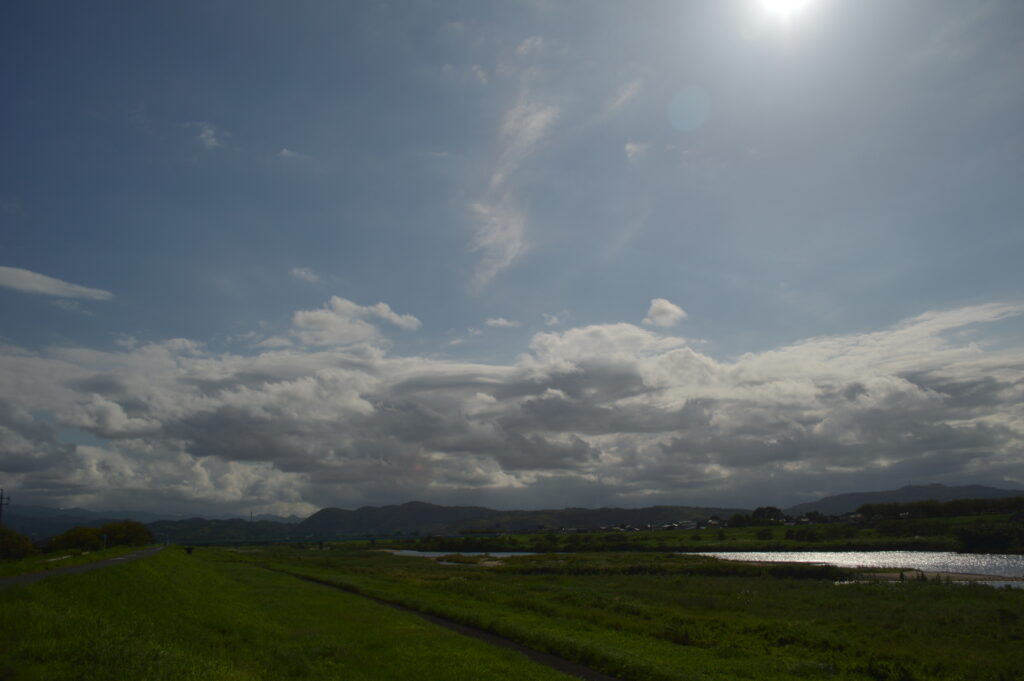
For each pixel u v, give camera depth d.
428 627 33.53
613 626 35.22
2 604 20.70
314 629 32.03
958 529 157.50
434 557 142.75
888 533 170.00
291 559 119.75
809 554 139.62
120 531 153.38
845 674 24.45
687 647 29.38
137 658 18.23
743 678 23.14
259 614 35.81
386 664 24.66
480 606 43.78
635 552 156.38
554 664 26.42
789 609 43.31
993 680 23.75
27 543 107.00
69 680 15.82
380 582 63.56
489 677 22.84
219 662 21.02
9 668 15.79
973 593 51.38
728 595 51.88
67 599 24.45
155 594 30.95
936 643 30.67
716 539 185.00
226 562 89.38
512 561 121.00
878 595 51.88
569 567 93.88
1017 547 132.38
